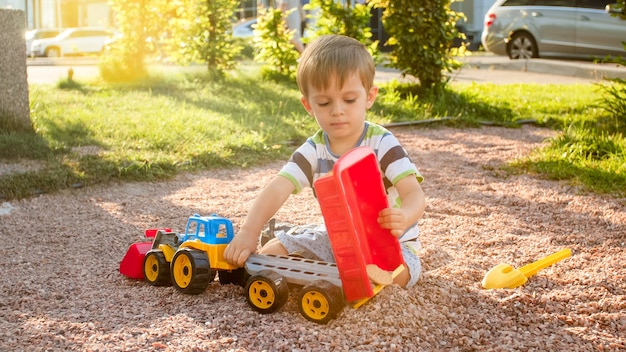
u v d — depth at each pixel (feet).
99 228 14.89
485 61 53.06
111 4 42.86
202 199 17.49
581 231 14.15
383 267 9.87
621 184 17.40
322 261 10.30
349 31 37.99
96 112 27.96
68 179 18.20
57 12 112.37
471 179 19.19
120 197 17.56
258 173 20.43
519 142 24.84
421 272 11.14
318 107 9.70
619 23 48.01
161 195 17.87
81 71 56.80
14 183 17.44
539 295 10.28
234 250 10.20
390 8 34.06
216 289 10.80
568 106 31.40
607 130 23.91
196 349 8.52
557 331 9.16
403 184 9.86
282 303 9.62
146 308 10.09
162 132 23.54
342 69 9.41
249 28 72.13
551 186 18.03
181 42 41.88
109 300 10.47
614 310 9.92
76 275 11.82
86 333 9.08
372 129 10.26
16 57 23.34
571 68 46.83
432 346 8.65
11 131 23.30
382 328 8.91
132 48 42.01
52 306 10.25
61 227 14.96
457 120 28.73
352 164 9.10
